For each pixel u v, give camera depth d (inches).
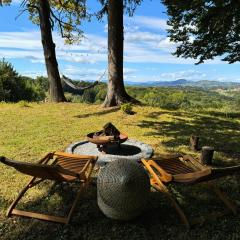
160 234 81.9
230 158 144.6
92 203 97.1
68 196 101.4
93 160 103.4
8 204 95.7
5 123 207.0
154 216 90.1
